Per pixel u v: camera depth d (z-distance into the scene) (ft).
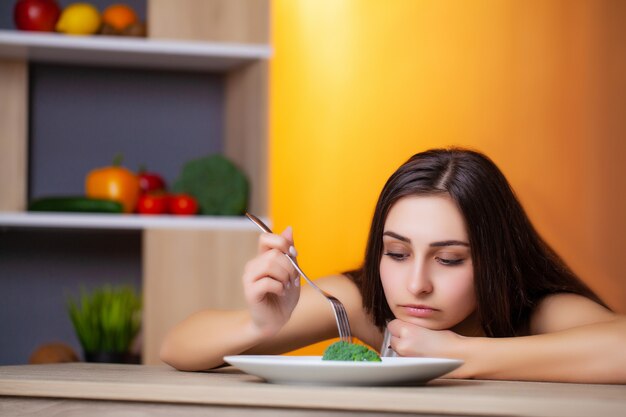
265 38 10.98
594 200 12.75
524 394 3.61
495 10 12.64
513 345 4.72
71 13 10.50
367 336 6.48
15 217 10.06
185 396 3.69
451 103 12.52
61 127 11.50
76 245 11.44
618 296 12.65
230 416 3.58
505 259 5.63
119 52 10.66
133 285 11.56
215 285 10.66
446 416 3.42
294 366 3.88
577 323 5.68
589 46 12.80
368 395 3.45
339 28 11.89
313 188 11.66
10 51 10.61
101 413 3.69
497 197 5.54
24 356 11.28
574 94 12.76
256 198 10.94
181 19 10.86
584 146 12.75
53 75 11.48
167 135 11.81
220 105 11.99
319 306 6.33
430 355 4.74
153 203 10.59
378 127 12.07
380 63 12.07
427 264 5.26
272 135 10.90
